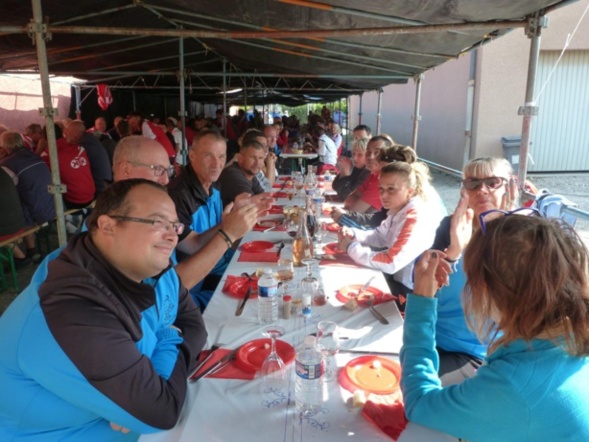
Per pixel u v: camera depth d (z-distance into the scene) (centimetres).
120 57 774
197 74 785
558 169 1141
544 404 93
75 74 850
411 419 115
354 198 411
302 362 127
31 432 123
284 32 352
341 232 276
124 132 775
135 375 117
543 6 281
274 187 588
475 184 220
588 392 93
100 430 128
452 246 197
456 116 1202
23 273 459
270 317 184
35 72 842
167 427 122
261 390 137
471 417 101
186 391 133
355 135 677
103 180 608
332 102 2394
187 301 171
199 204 283
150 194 130
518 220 102
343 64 664
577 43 1055
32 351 113
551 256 94
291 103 2311
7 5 465
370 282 230
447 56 477
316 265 250
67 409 121
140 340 136
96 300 118
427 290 131
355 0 302
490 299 101
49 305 115
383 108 1973
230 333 175
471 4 281
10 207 396
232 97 1841
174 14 518
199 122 1013
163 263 133
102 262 127
